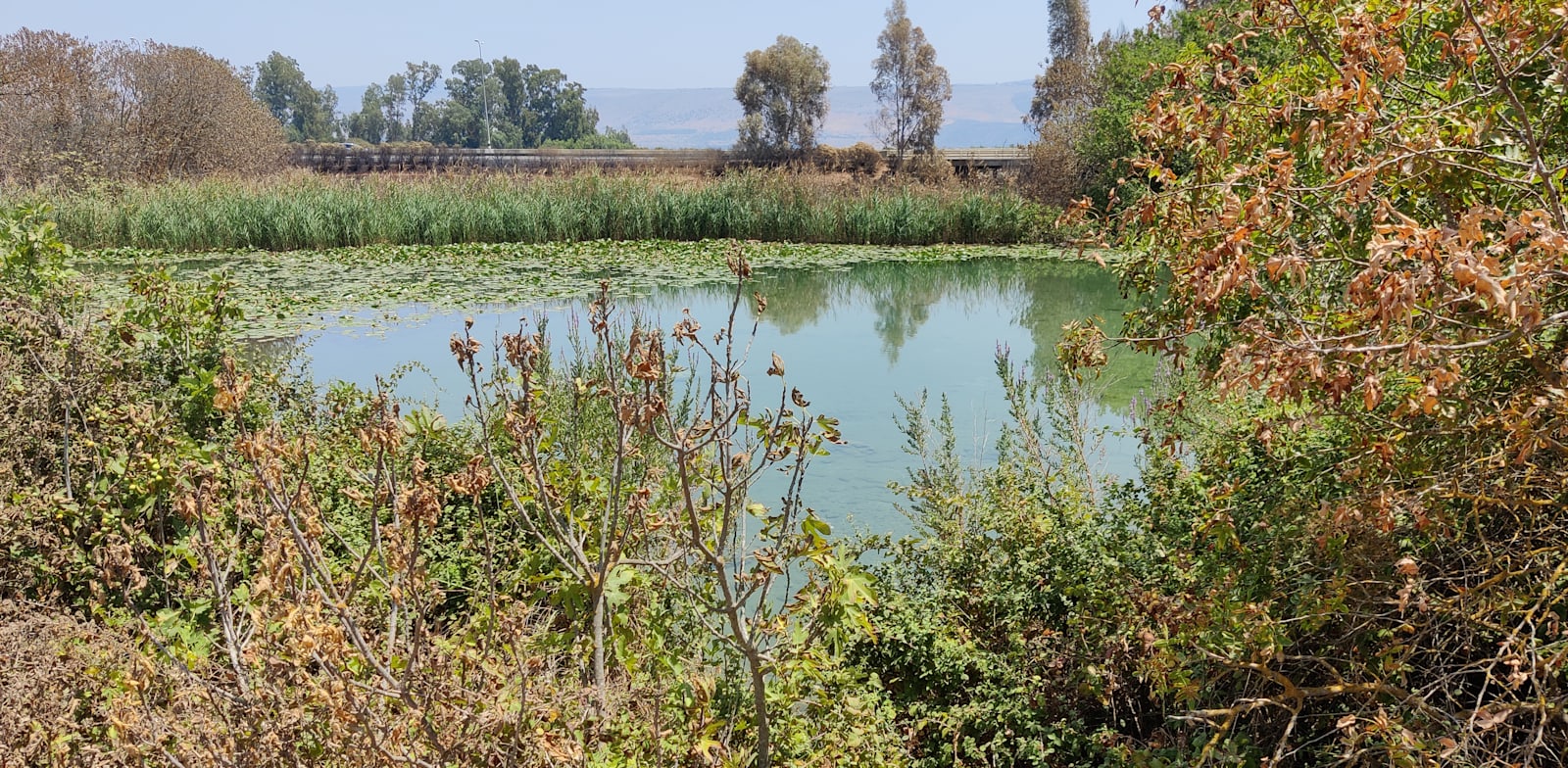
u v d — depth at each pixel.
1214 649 2.93
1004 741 3.44
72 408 4.54
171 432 4.39
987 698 3.58
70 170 27.47
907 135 48.12
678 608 3.56
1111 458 6.43
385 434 2.49
